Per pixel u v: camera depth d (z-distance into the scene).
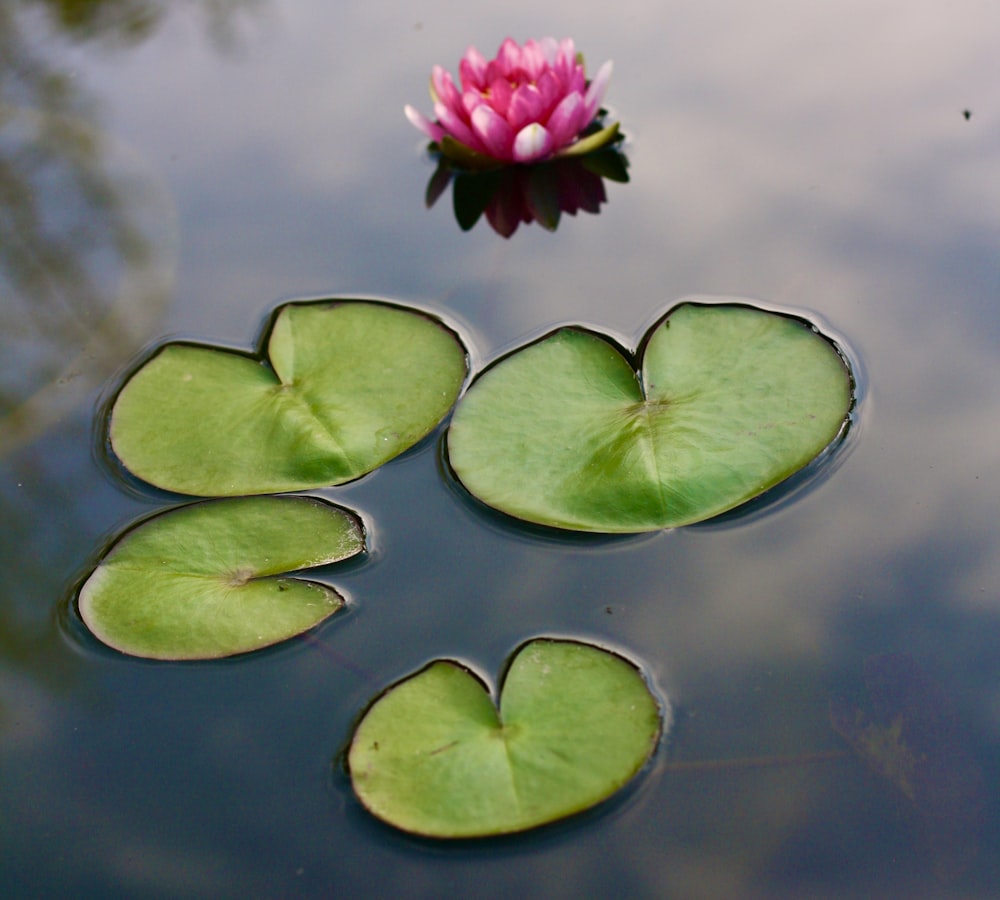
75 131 2.07
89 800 1.67
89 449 1.80
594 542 1.73
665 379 1.78
